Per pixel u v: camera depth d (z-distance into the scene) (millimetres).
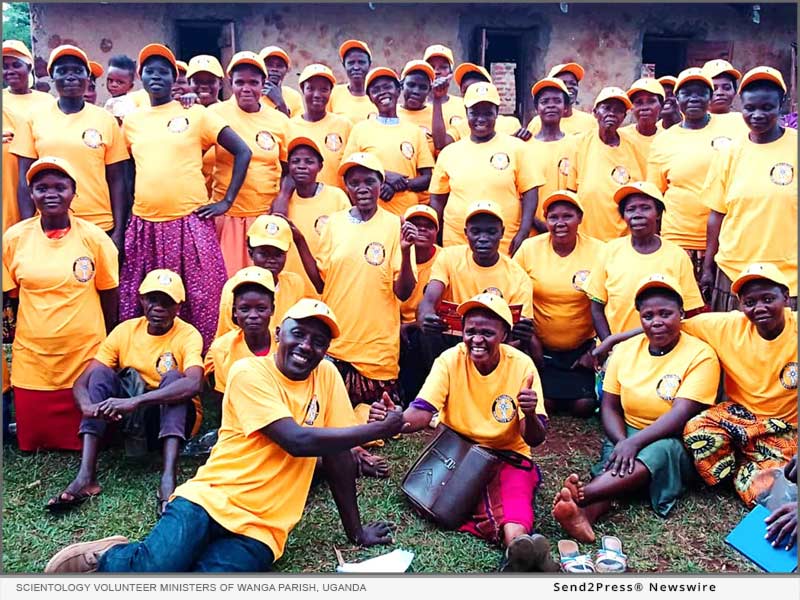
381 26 8273
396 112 5273
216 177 4609
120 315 4285
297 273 4430
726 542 3078
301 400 2867
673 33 8625
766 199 4012
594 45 8523
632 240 4172
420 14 8297
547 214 4383
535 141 5234
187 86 5531
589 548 3051
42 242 3805
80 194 4273
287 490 2852
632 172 5016
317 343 2812
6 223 4359
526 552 2699
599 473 3502
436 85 5273
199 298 4238
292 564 2932
